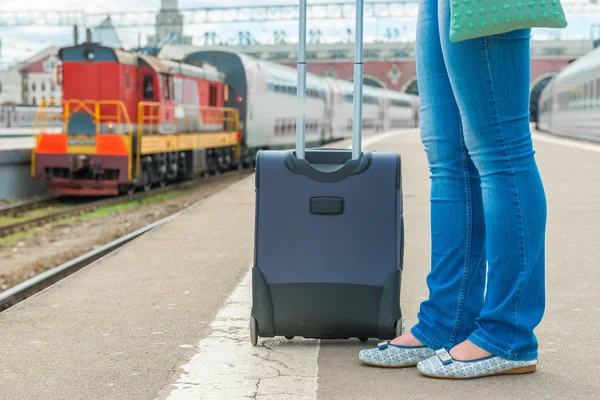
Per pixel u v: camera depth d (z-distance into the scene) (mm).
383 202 3820
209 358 3896
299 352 3979
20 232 14422
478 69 3344
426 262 6836
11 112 44844
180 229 9625
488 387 3350
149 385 3494
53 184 19641
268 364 3771
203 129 23812
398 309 3852
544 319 4637
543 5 3195
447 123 3600
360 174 3828
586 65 34188
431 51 3607
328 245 3854
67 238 13844
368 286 3844
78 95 19156
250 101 27359
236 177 26672
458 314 3629
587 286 5598
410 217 9820
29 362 3912
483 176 3451
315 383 3457
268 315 3934
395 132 39656
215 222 10305
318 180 3842
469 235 3619
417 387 3367
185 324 4715
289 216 3863
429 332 3670
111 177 19219
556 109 44219
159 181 21672
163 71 20391
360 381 3471
